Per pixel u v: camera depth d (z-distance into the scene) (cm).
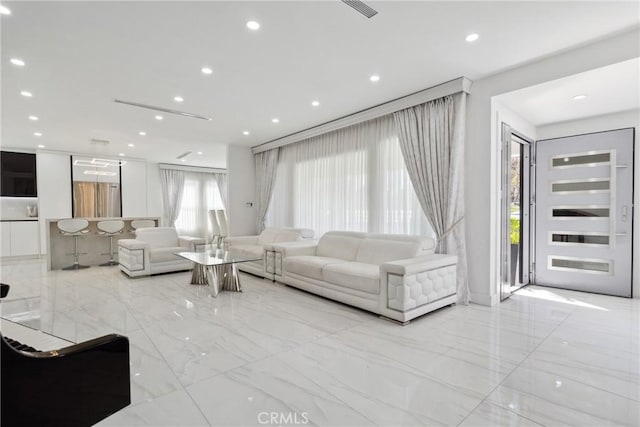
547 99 378
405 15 256
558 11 249
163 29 275
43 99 438
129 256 528
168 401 182
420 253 386
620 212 422
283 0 237
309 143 625
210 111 497
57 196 801
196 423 163
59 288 457
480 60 333
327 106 474
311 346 258
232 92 420
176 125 578
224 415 170
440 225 400
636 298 410
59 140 693
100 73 359
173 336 278
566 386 199
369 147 505
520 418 167
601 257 436
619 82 328
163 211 1031
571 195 461
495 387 197
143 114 509
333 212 566
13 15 251
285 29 276
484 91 375
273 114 514
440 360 233
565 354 244
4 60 326
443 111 399
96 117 525
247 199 765
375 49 310
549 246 479
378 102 457
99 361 129
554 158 476
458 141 384
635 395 189
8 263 698
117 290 445
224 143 733
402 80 381
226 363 228
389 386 198
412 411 173
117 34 281
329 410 174
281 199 704
